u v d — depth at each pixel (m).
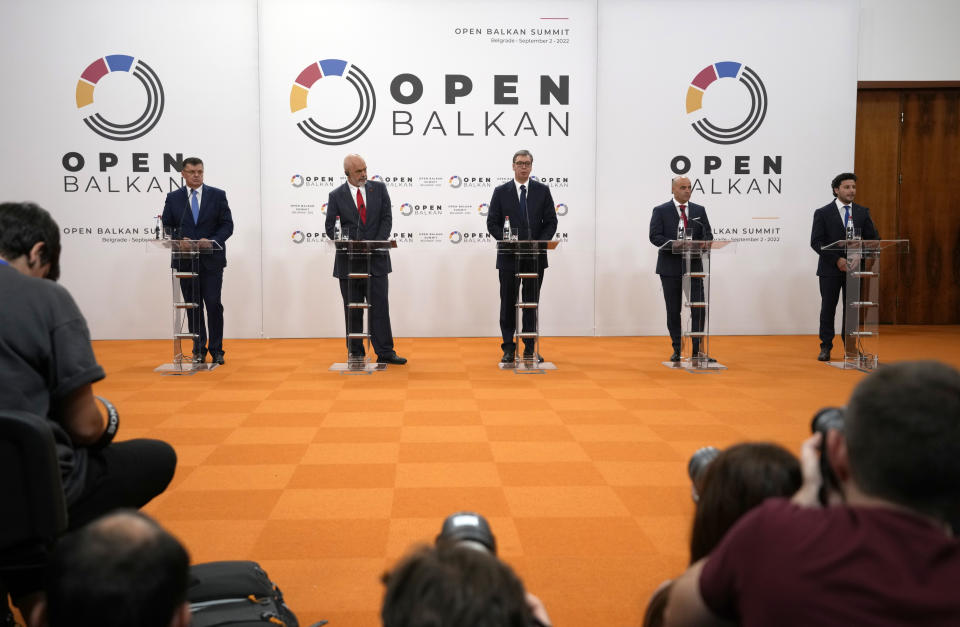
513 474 3.21
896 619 0.75
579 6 7.92
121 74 7.68
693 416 4.32
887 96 8.71
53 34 7.61
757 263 8.23
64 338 1.59
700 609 0.93
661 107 8.05
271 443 3.70
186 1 7.70
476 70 7.92
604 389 5.14
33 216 1.70
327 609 1.99
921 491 0.78
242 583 1.68
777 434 3.92
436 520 2.66
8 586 1.57
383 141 7.91
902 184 8.87
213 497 2.90
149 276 7.84
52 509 1.37
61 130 7.67
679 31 8.01
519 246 5.70
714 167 8.13
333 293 7.96
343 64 7.84
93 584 0.83
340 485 3.05
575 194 8.05
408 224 7.98
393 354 6.24
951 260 9.02
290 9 7.77
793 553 0.81
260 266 7.90
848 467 0.87
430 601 0.68
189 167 6.06
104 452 1.81
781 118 8.13
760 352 7.00
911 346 7.36
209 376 5.63
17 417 1.33
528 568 2.26
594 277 8.12
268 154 7.84
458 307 8.07
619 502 2.86
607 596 2.07
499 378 5.57
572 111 8.00
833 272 6.41
